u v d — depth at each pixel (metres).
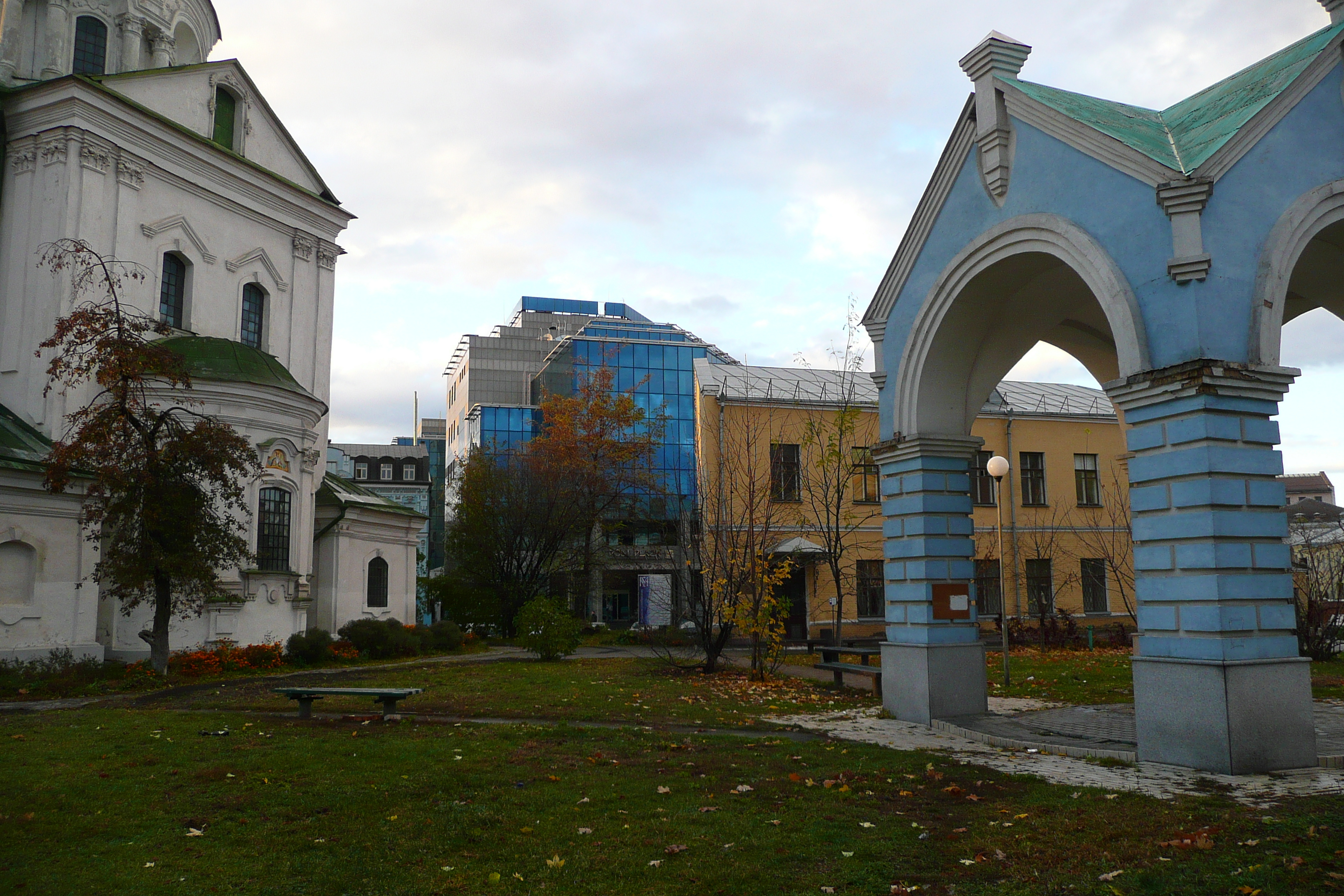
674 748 10.15
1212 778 8.38
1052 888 5.51
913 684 12.65
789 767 9.09
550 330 85.25
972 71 12.15
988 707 13.49
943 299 12.67
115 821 6.97
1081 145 10.51
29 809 7.36
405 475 84.56
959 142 12.43
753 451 32.56
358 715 12.99
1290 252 9.55
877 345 14.13
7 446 20.56
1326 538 33.78
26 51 27.66
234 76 28.28
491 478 38.09
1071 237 10.49
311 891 5.52
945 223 12.78
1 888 5.50
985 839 6.54
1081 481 37.69
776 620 18.75
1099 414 38.03
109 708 14.79
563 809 7.32
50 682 17.67
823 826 6.87
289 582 25.33
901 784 8.32
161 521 18.39
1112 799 7.54
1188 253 9.21
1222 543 8.90
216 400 23.55
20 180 23.67
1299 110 9.88
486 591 36.28
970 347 13.23
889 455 13.49
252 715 13.23
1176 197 9.30
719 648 19.16
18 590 19.78
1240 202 9.44
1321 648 22.42
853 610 33.84
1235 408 9.12
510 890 5.54
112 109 23.89
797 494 33.50
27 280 23.08
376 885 5.63
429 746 10.06
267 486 24.89
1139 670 9.41
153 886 5.56
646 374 62.31
